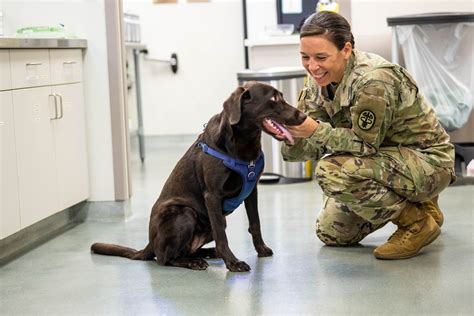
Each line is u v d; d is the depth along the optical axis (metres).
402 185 2.92
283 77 5.20
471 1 5.28
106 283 2.85
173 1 7.91
